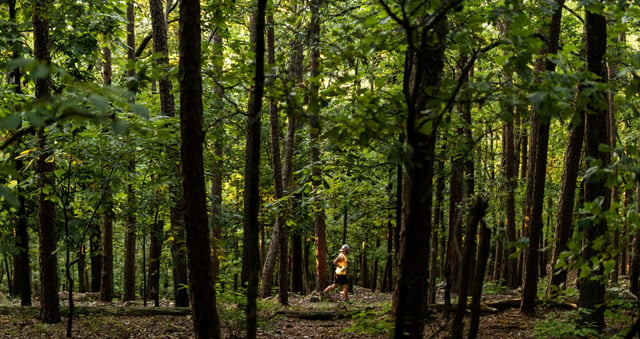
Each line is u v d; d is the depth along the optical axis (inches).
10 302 521.3
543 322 342.6
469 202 395.9
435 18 117.6
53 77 389.1
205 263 194.4
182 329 363.6
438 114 135.4
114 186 355.9
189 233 193.6
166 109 438.3
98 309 397.7
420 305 172.1
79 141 309.1
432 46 135.2
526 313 386.3
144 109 90.0
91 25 397.7
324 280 653.3
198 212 192.9
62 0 334.3
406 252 131.0
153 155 351.3
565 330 310.0
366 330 188.1
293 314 436.5
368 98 149.1
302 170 285.6
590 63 290.5
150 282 619.8
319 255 653.9
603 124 301.7
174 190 402.6
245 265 438.3
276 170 526.9
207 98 472.1
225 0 224.7
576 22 468.4
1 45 388.2
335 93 152.1
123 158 324.2
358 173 327.0
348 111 221.0
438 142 343.3
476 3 245.6
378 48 150.0
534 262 386.3
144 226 453.1
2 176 269.7
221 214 524.4
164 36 447.5
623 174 151.1
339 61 152.5
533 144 530.9
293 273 738.8
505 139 721.6
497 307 413.7
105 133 315.3
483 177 522.0
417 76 119.1
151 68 167.9
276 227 626.8
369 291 735.7
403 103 141.9
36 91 319.3
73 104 86.9
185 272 442.6
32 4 299.1
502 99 132.2
